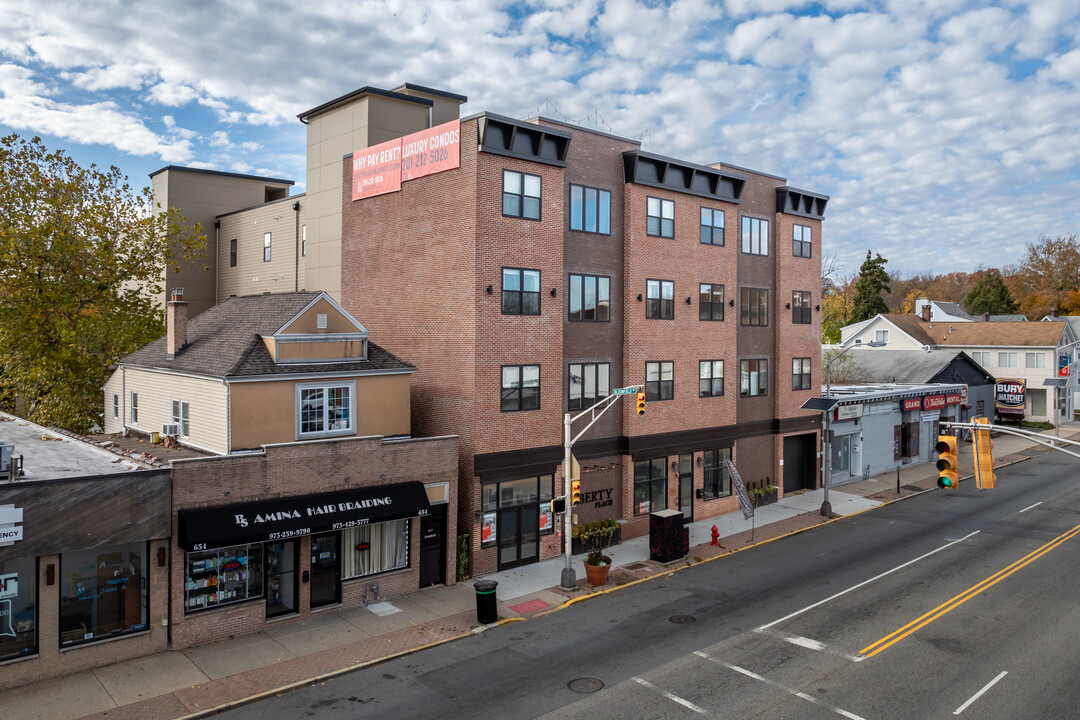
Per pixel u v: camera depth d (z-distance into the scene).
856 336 73.88
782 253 37.56
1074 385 69.62
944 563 25.81
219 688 16.11
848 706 15.23
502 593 23.09
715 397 33.69
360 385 23.67
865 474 42.94
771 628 19.83
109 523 16.94
